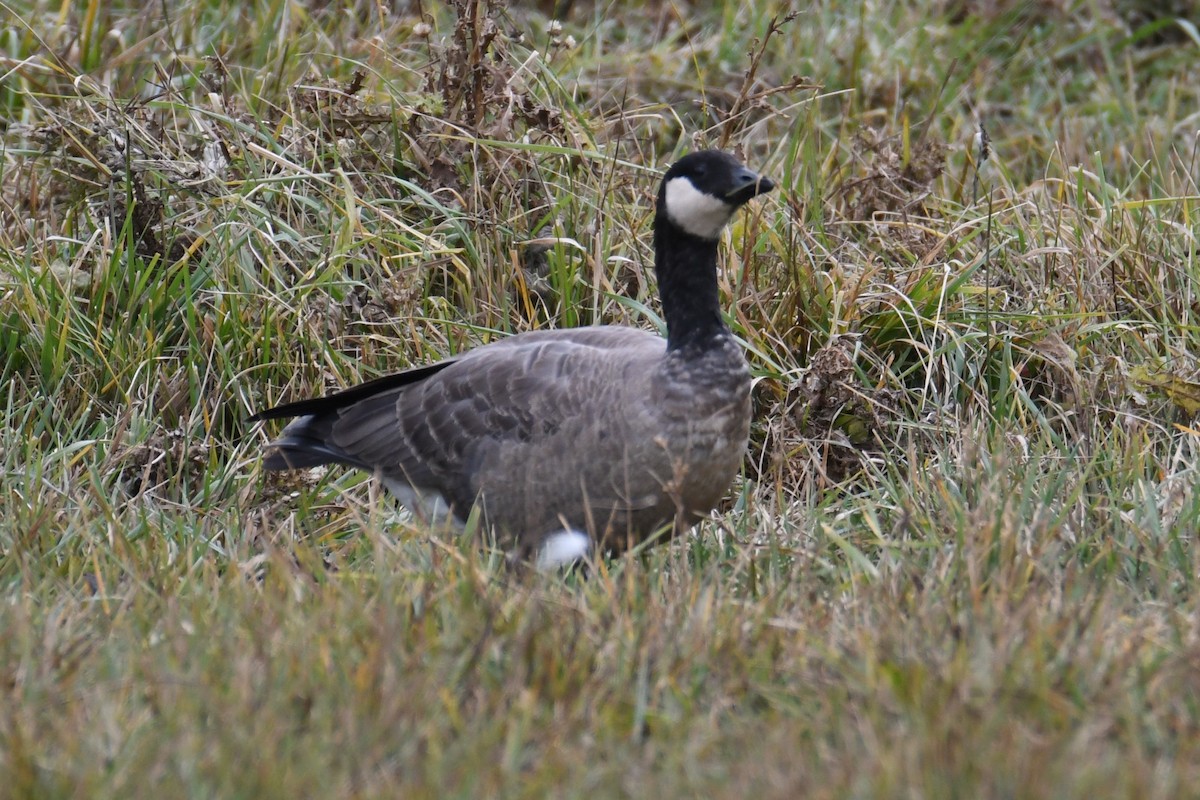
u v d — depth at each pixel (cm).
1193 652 692
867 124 1536
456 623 739
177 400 1106
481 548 894
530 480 881
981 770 595
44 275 1129
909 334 1145
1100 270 1191
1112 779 593
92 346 1114
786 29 1642
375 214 1220
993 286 1215
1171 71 1738
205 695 660
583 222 1219
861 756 622
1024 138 1595
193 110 1229
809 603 787
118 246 1141
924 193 1316
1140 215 1273
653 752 631
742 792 593
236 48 1475
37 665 702
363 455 959
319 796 595
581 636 720
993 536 828
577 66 1555
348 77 1433
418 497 944
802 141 1400
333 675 689
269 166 1251
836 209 1345
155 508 995
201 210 1213
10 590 832
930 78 1612
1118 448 1036
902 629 731
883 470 1062
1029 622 718
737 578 846
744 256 1151
